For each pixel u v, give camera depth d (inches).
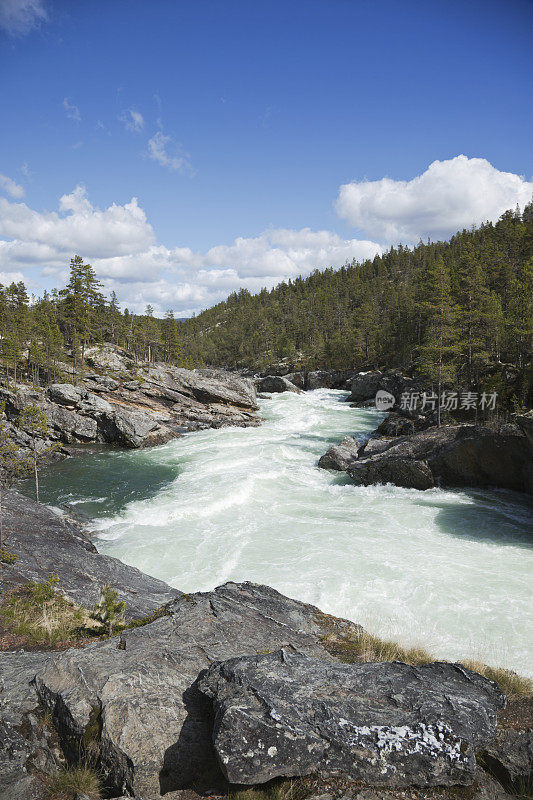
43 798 183.3
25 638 345.7
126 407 1978.3
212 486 1007.0
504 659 388.2
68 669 237.0
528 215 4082.2
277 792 171.6
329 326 5088.6
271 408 2488.9
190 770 188.2
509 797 173.5
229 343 6289.4
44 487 1077.1
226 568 603.2
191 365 4288.9
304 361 4726.9
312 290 7736.2
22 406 1603.1
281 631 341.1
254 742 179.6
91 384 2142.0
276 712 190.1
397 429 1584.6
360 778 175.9
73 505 927.7
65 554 550.3
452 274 2797.7
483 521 778.2
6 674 256.4
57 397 1679.4
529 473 924.0
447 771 176.4
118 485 1088.2
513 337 1893.5
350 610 484.1
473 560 613.3
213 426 1924.2
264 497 941.2
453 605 490.9
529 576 561.3
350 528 746.2
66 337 3051.2
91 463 1339.8
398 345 3280.0
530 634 431.5
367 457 1162.6
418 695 206.4
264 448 1413.6
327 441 1563.7
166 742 193.2
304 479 1087.6
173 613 343.9
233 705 193.8
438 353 1530.5
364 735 183.0
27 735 210.1
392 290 4626.0
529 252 2748.5
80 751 197.6
